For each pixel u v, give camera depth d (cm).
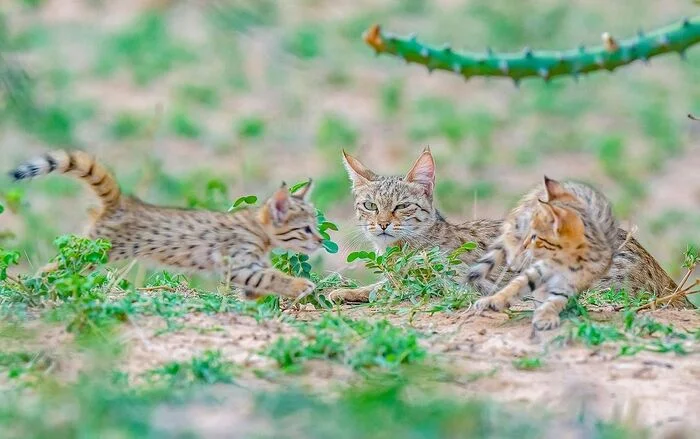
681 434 891
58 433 847
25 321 1109
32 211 2208
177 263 1311
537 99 3081
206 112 2978
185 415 894
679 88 3206
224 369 984
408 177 1526
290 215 1347
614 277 1382
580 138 2822
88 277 1155
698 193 2556
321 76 3203
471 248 1334
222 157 2719
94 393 908
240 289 1315
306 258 1353
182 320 1130
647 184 2583
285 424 877
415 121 2944
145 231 1312
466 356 1063
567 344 1091
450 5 3759
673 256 2056
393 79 3222
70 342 1052
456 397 943
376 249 1538
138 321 1118
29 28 3353
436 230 1513
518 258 1263
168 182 2433
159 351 1042
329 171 2620
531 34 3478
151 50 3272
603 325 1143
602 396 971
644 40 925
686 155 2758
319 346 1024
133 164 2616
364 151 2753
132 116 2833
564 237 1196
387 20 3609
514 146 2819
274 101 3056
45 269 1232
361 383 965
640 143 2839
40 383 942
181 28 3444
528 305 1285
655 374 1025
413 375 984
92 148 2680
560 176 2650
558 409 935
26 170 1277
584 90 3200
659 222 2284
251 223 1334
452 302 1229
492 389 983
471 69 927
